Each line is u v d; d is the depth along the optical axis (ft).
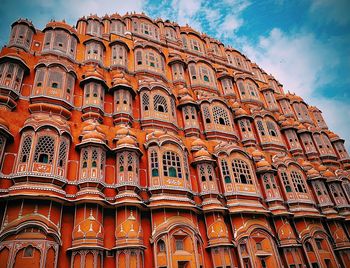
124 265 54.95
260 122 111.96
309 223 89.40
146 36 119.14
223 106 101.50
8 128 58.80
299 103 148.77
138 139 75.66
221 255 66.39
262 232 77.10
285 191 92.63
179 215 67.00
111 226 60.54
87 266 51.93
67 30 90.68
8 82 67.77
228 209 74.13
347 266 89.61
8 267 45.96
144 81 91.76
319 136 131.13
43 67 75.10
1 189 52.29
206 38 140.97
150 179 69.21
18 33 81.87
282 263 78.23
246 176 84.17
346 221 99.76
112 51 98.73
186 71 114.11
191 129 90.27
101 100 80.64
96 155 64.69
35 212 52.34
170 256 60.44
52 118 63.93
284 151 109.81
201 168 79.15
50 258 50.21
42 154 58.85
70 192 60.08
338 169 119.44
